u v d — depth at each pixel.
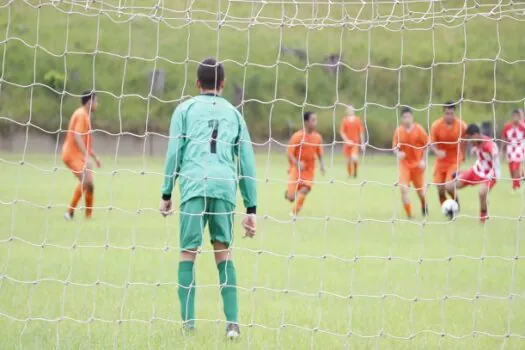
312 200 73.12
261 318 27.97
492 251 43.69
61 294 30.75
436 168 60.06
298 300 31.22
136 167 103.81
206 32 147.88
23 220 52.91
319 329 26.45
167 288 32.53
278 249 43.47
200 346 23.78
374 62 139.62
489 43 110.81
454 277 36.09
